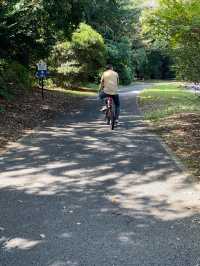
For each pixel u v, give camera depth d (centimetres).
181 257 528
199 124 1489
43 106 1995
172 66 1333
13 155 1048
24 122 1527
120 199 736
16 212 674
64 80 3506
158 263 512
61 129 1427
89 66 3616
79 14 2091
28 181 841
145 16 1237
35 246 556
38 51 2236
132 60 6250
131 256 530
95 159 1013
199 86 1406
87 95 3120
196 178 857
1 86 1958
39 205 706
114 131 1402
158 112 1864
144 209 689
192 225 626
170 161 996
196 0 1159
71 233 595
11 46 2066
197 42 1227
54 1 1836
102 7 4238
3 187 803
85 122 1603
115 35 5197
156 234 594
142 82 6406
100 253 537
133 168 934
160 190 784
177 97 2712
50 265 508
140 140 1247
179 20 1181
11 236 586
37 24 1984
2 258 525
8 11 1833
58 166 950
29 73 2553
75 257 527
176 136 1300
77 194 763
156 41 1360
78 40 3447
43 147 1138
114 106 1467
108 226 620
